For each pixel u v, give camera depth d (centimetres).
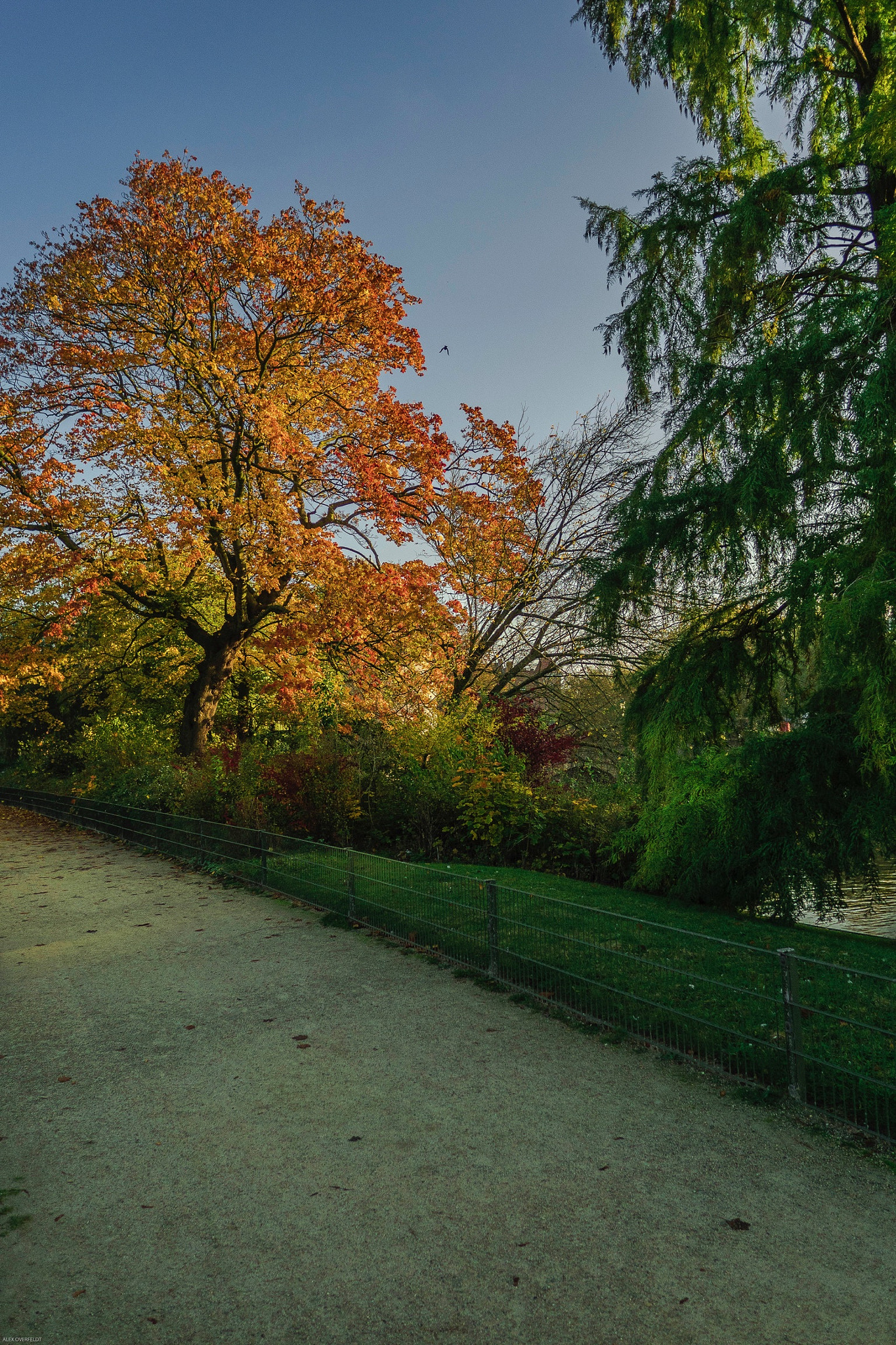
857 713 706
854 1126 414
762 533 823
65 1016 616
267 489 1645
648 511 898
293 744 2069
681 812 867
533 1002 625
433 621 1762
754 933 730
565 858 1167
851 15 1006
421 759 1362
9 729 3453
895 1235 323
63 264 1641
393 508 1623
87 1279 307
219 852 1262
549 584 2116
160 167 1609
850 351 780
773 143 1147
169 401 1661
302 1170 384
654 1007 552
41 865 1409
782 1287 293
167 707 2636
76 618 1961
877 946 725
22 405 1700
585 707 2225
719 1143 402
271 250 1625
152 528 1733
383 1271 308
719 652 880
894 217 793
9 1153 409
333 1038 554
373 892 881
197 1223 343
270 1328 279
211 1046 546
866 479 725
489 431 1866
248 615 1969
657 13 1176
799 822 789
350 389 1812
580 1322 278
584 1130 418
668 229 1054
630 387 1123
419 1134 416
